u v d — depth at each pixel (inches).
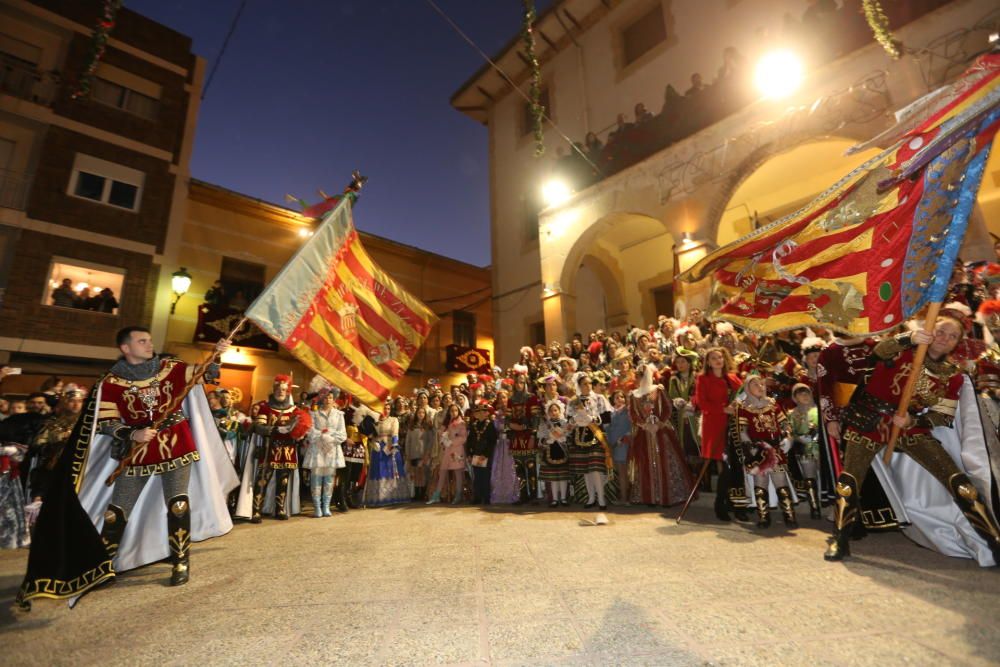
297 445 275.0
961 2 292.2
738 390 185.2
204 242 561.6
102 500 133.9
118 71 535.5
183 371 140.0
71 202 486.9
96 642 88.0
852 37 337.7
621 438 257.9
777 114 363.3
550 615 91.4
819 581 105.3
